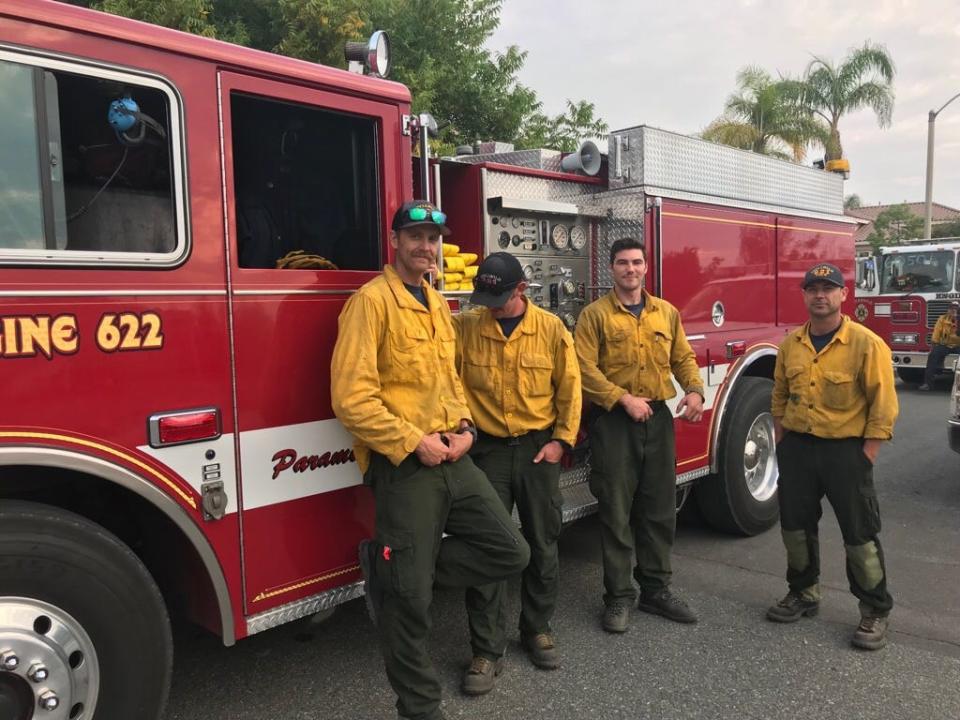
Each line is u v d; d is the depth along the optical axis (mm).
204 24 8867
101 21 2318
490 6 13414
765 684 3203
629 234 4508
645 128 4461
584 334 3750
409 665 2662
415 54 12367
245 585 2654
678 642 3596
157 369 2404
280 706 3061
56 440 2195
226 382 2574
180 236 2465
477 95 13062
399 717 2980
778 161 5535
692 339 4703
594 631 3725
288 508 2764
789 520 3719
